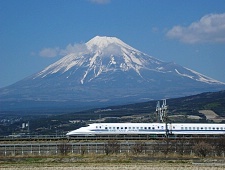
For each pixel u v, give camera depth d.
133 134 131.75
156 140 119.19
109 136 129.75
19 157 101.94
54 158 100.38
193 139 115.94
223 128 136.62
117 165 89.44
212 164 91.56
